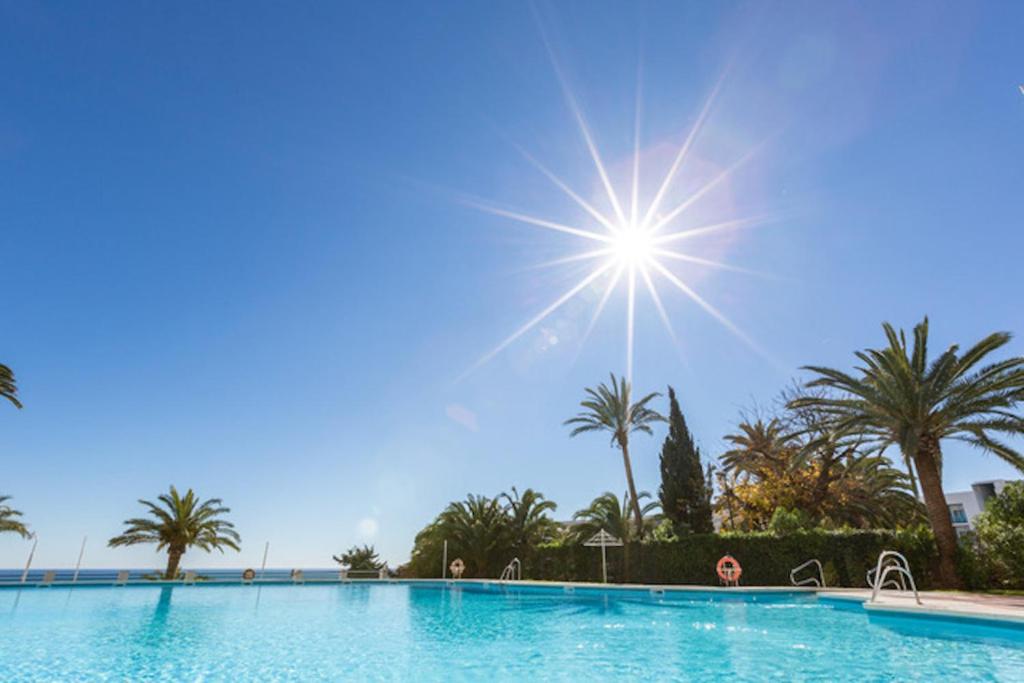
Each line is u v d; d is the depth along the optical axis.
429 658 8.29
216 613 15.20
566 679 6.75
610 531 24.70
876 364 18.84
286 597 21.36
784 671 6.85
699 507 24.59
